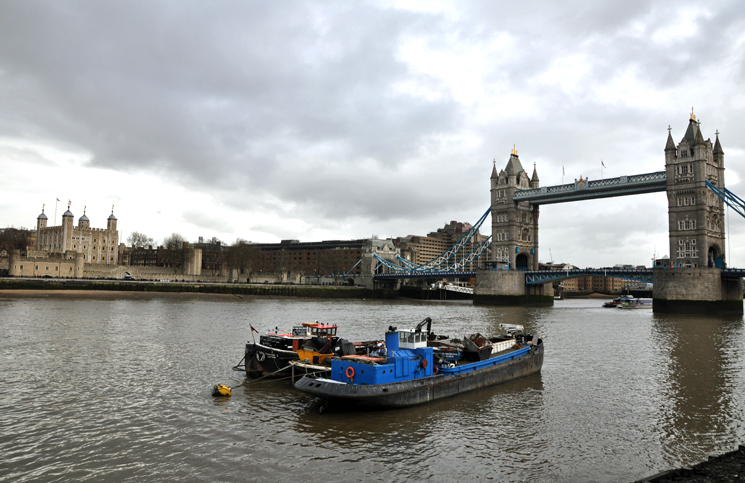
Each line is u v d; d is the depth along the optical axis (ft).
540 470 79.05
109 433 89.92
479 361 133.80
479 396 123.13
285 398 116.78
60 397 111.34
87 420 96.53
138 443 85.56
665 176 481.05
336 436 91.97
